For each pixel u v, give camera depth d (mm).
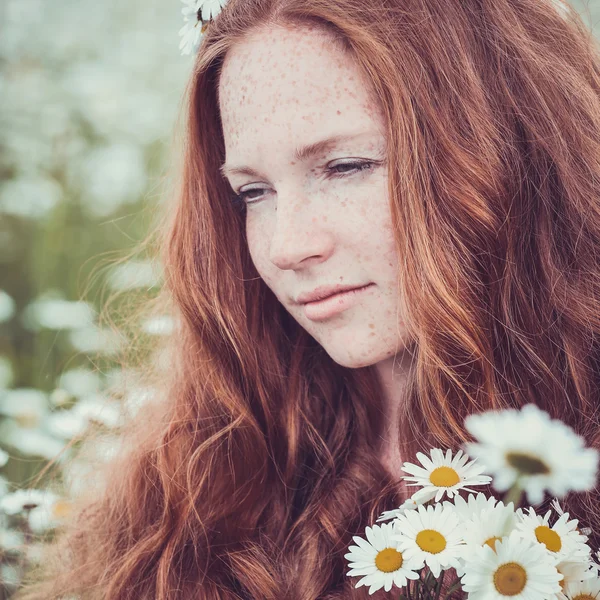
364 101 896
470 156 939
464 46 967
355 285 930
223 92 965
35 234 2359
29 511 1341
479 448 615
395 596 946
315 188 921
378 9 922
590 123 1039
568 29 1092
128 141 2641
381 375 1091
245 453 1125
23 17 2781
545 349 978
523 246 979
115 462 1288
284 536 1094
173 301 1220
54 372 1982
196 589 1050
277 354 1158
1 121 2584
